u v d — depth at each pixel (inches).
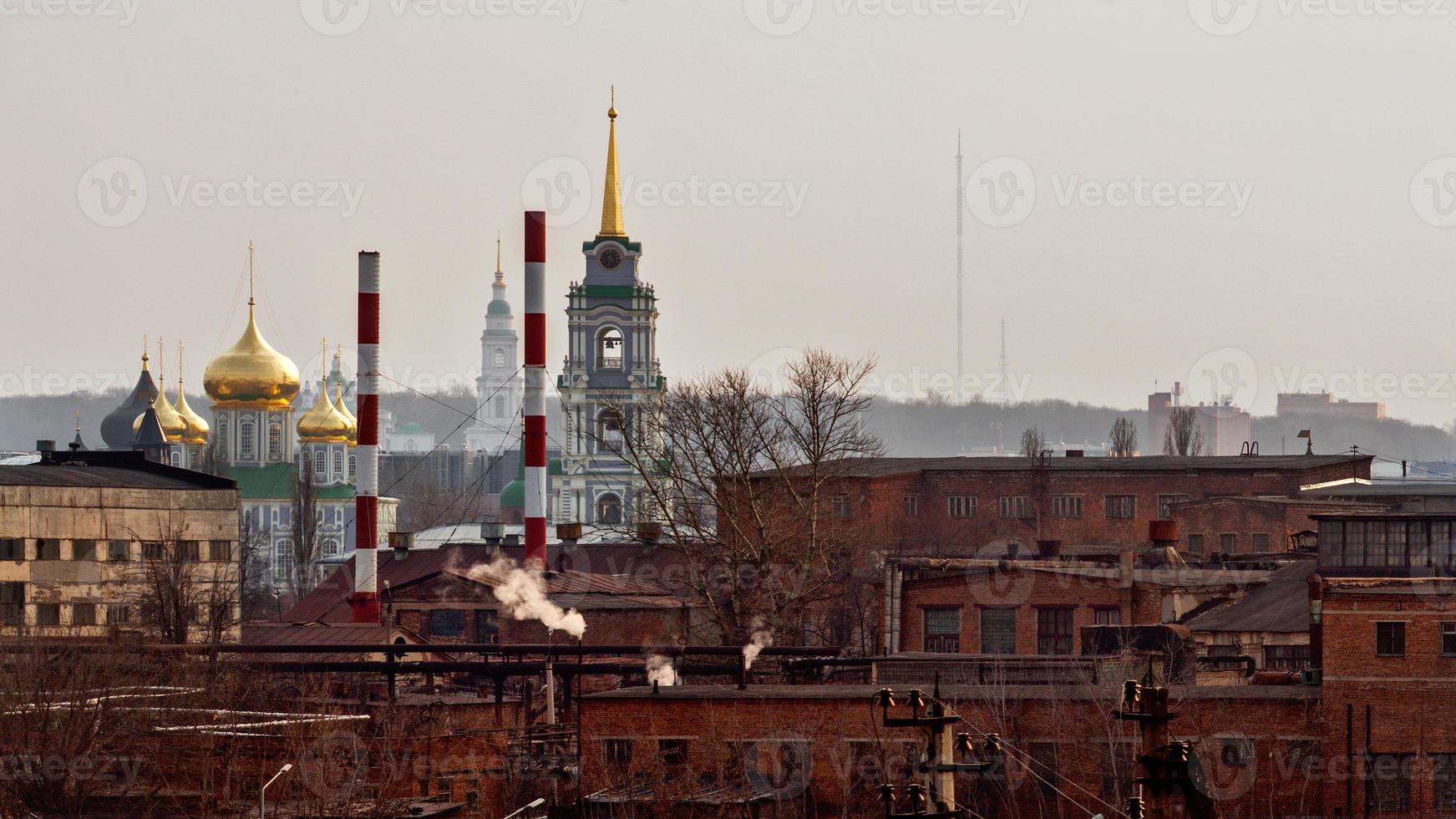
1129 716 4923.7
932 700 5792.3
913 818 5246.1
